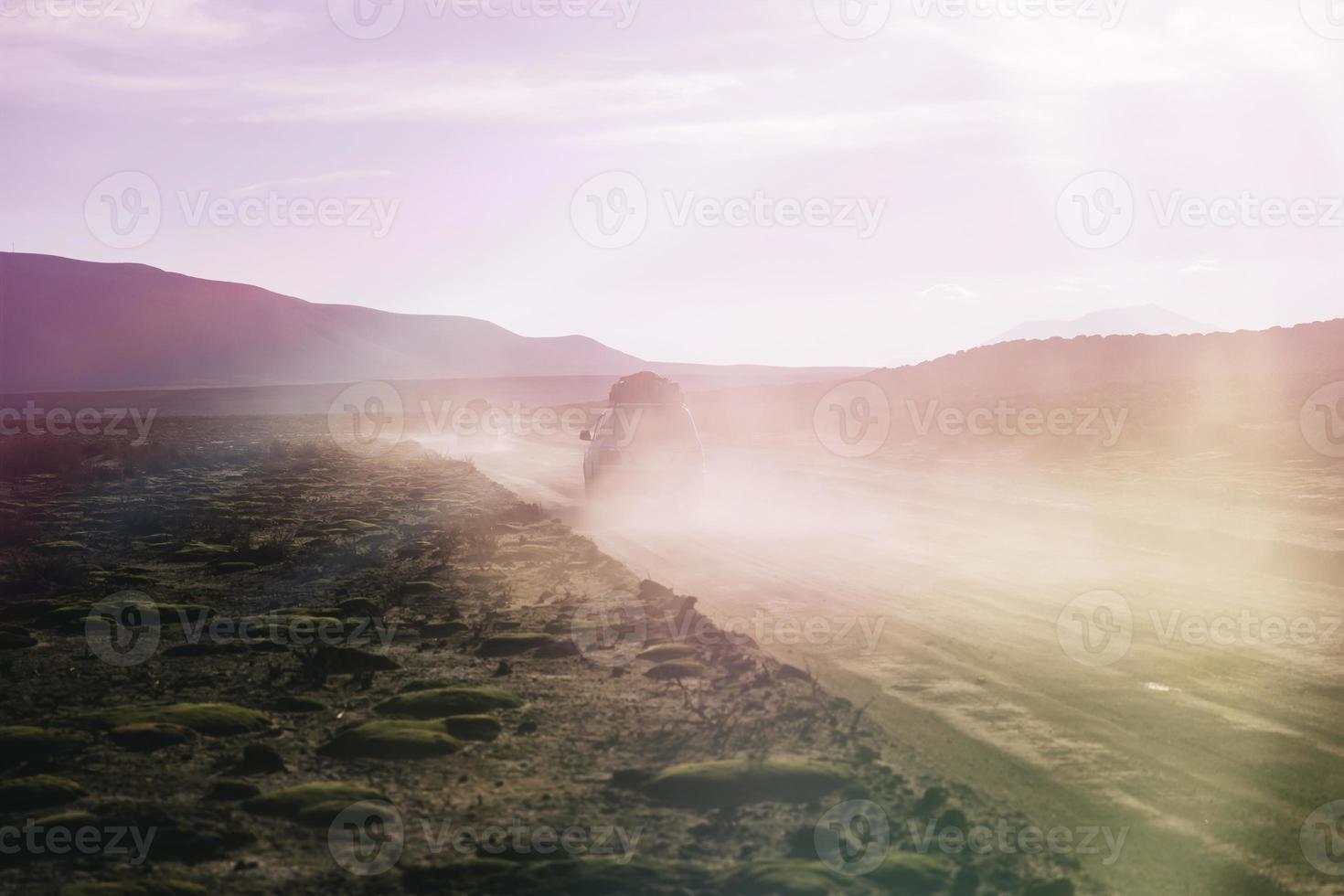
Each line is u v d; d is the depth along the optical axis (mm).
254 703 8844
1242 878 5539
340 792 6676
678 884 5371
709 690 9008
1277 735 7812
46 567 15805
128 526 21438
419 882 5422
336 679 9578
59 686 9445
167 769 7207
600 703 8672
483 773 7105
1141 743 7641
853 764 7168
